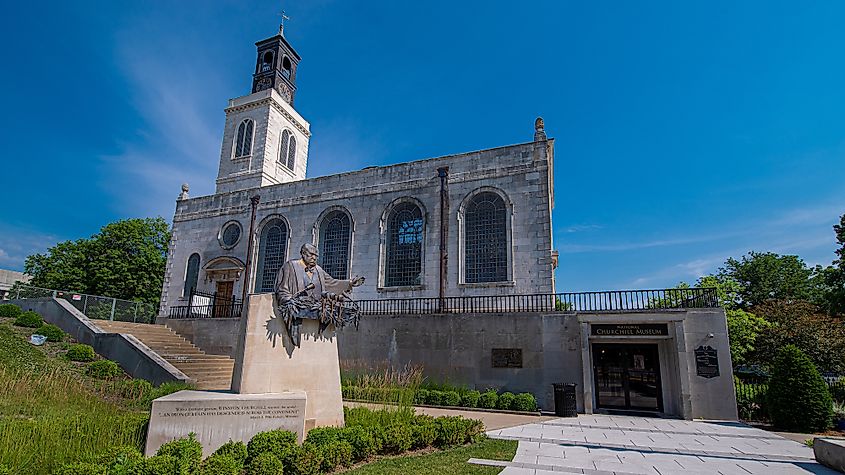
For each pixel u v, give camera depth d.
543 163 22.33
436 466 8.52
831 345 22.77
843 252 25.67
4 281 53.50
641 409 16.89
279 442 7.68
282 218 28.38
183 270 30.77
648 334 16.48
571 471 8.68
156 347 22.02
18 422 8.09
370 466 8.38
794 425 13.40
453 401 17.03
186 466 6.37
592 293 17.61
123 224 40.03
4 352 17.14
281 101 37.72
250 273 28.05
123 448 6.74
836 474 8.80
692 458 9.96
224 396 8.55
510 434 12.34
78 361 18.72
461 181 23.86
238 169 36.34
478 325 18.56
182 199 32.59
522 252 21.73
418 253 24.25
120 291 38.44
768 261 41.16
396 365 19.44
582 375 16.73
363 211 25.98
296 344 9.87
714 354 15.67
